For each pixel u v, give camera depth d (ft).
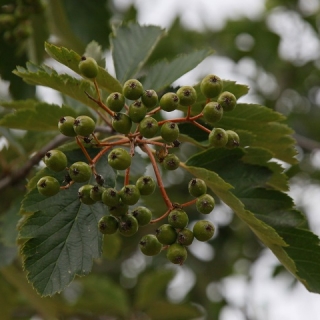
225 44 31.86
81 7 21.33
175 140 11.21
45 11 20.94
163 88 13.55
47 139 18.34
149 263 28.14
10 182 16.57
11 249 17.74
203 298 27.17
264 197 12.76
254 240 27.63
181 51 30.07
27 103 14.25
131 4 27.99
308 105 30.73
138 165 15.44
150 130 10.69
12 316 24.03
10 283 21.47
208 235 10.85
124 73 14.69
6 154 18.98
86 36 21.43
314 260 12.32
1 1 19.67
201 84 11.27
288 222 12.57
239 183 12.82
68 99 17.06
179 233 10.92
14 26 19.47
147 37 15.23
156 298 23.99
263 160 12.91
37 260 11.30
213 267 27.32
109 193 10.46
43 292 11.07
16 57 19.95
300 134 29.53
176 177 25.91
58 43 21.65
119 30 15.21
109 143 11.31
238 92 12.76
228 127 13.12
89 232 11.62
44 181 10.83
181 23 30.30
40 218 11.59
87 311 23.24
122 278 27.89
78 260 11.38
